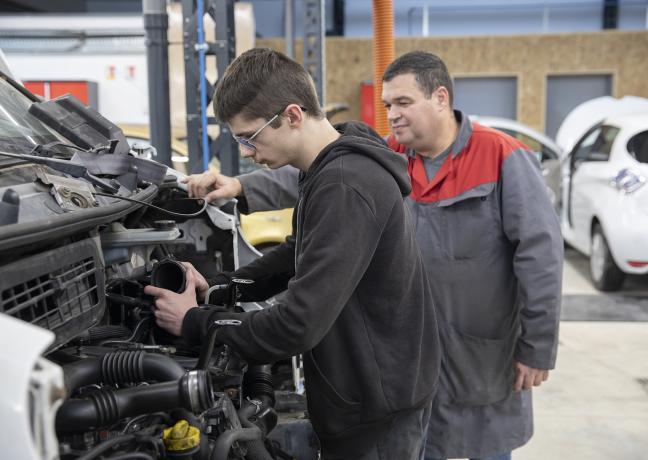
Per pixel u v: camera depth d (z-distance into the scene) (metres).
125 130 5.89
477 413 2.29
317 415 1.64
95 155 1.74
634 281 6.84
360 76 14.13
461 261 2.24
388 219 1.50
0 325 0.97
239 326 1.48
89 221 1.40
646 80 14.12
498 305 2.27
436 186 2.27
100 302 1.49
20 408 0.90
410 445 1.67
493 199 2.22
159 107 3.79
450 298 2.25
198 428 1.44
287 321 1.41
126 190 1.76
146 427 1.43
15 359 0.93
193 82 3.88
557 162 8.15
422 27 15.20
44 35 9.45
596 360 4.69
